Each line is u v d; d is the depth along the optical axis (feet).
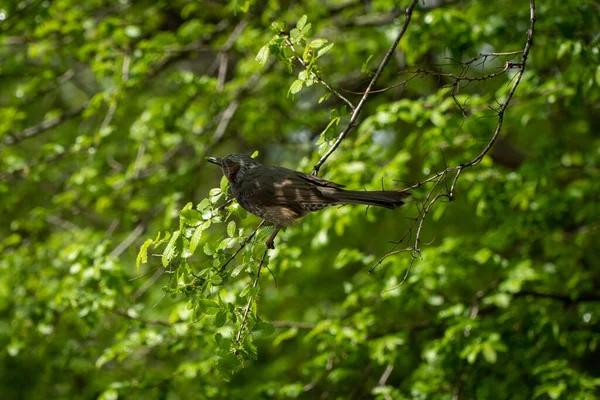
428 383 38.40
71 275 41.98
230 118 51.21
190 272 22.12
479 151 40.01
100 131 45.32
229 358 21.33
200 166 50.88
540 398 38.96
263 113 54.34
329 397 48.08
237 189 27.07
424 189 40.68
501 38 42.75
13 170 49.37
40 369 59.88
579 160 46.11
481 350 36.42
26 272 47.29
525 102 40.83
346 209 39.45
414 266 38.96
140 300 52.54
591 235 50.60
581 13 38.47
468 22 40.68
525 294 42.27
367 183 40.65
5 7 48.60
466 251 40.96
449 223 61.31
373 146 41.55
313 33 47.78
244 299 21.65
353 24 53.01
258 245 21.61
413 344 41.37
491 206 39.99
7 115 51.39
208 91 49.24
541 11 40.88
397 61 52.49
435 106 40.16
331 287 57.57
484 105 39.99
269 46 25.21
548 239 45.78
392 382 54.13
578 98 39.27
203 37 55.36
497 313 43.70
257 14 52.26
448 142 37.45
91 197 48.91
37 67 54.90
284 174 26.37
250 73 51.70
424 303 44.04
